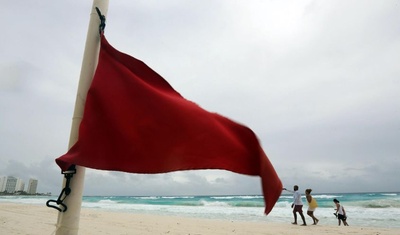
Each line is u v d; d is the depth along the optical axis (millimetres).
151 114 1883
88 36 2184
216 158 1771
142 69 2109
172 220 13453
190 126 1843
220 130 1847
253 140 1776
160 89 2098
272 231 10148
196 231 9758
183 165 1767
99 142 1767
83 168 1952
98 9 2209
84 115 1807
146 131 1839
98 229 9258
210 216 19781
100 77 1940
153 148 1805
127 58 2084
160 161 1781
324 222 15289
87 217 13906
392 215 19500
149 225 11023
